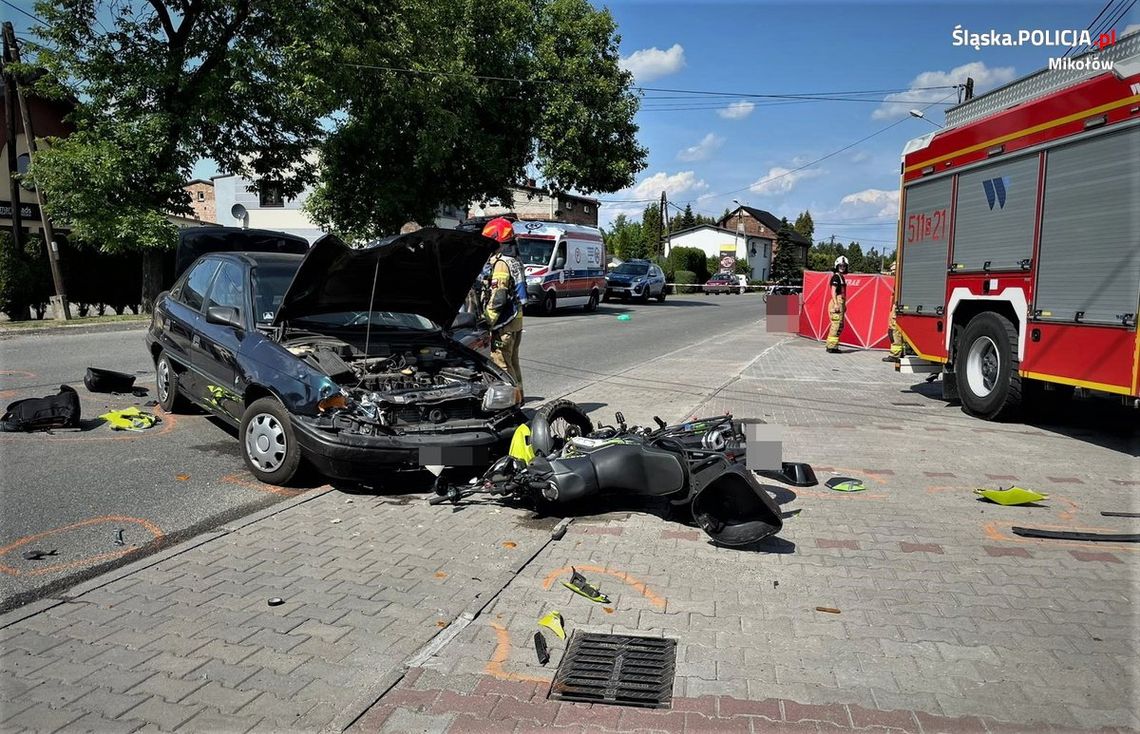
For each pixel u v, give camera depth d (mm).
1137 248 6984
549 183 31062
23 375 9891
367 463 5613
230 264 7332
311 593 4086
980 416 9297
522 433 5812
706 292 58688
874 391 11367
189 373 7344
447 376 6668
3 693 3068
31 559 4426
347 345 6648
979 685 3293
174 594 4020
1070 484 6406
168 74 19562
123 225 18719
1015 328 8727
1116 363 7219
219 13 20484
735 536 4809
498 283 7820
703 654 3547
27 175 18906
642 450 5242
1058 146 8008
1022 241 8562
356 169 26656
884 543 5004
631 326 22906
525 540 4984
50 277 20750
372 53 23266
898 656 3539
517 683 3279
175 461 6512
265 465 5992
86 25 19750
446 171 28281
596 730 2953
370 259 6277
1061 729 2979
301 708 3037
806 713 3070
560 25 29906
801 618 3920
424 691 3197
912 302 10953
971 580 4418
